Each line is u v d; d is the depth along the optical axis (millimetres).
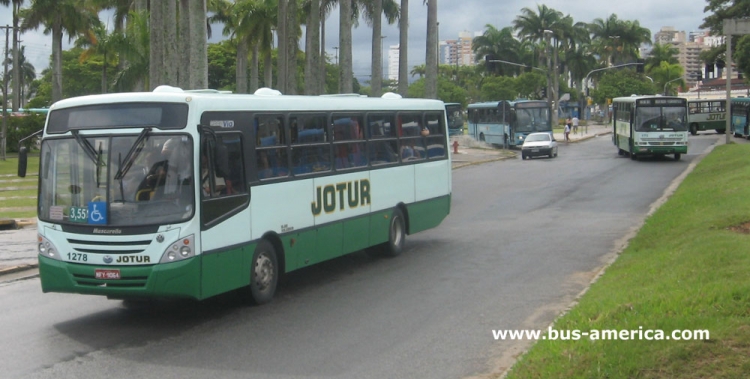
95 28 64312
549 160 44531
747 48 60312
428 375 7734
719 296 8086
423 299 11320
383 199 14688
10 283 13484
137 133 9805
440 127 17328
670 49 123250
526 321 9836
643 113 39438
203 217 9852
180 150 9773
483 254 15203
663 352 6652
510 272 13234
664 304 8242
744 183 18828
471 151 55500
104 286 9664
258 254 11109
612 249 15227
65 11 61844
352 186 13617
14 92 73812
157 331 9758
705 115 66938
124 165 9734
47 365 8281
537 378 6785
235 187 10586
